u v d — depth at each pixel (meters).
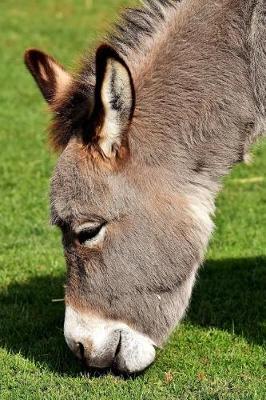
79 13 53.94
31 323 17.02
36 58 14.38
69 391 13.89
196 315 17.25
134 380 14.18
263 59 14.12
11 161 28.55
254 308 17.58
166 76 13.72
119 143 12.90
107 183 13.05
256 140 14.52
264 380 14.28
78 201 13.05
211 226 13.93
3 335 16.50
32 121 33.88
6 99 37.22
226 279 19.17
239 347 15.77
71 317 13.64
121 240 13.25
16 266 19.95
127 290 13.46
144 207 13.24
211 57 13.91
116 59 12.05
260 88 14.15
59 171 13.17
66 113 13.48
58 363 15.04
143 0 14.46
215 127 13.78
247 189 25.91
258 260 20.31
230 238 21.72
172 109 13.55
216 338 16.12
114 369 14.24
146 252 13.34
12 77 40.91
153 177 13.31
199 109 13.67
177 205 13.44
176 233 13.41
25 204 24.17
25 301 18.30
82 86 13.55
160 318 13.78
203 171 13.88
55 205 13.18
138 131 13.30
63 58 43.19
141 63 13.84
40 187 25.73
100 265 13.34
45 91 14.19
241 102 13.95
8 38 48.03
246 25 14.04
